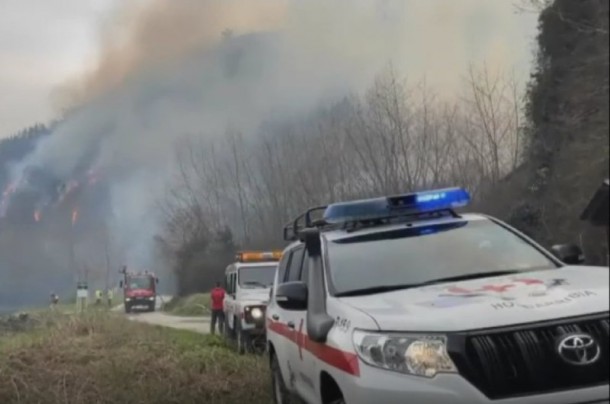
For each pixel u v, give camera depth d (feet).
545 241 31.91
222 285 53.26
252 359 28.32
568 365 10.80
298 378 16.62
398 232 15.80
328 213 16.44
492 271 14.25
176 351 31.73
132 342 35.17
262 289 41.09
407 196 16.33
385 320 11.98
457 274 14.29
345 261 15.16
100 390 25.39
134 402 24.56
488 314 11.35
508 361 10.89
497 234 15.47
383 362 11.53
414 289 13.61
